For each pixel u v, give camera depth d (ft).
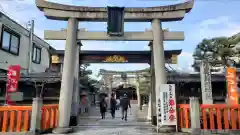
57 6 37.68
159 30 38.37
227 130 33.01
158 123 35.01
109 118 60.23
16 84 39.47
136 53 45.16
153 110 43.27
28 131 31.42
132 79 126.82
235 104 34.27
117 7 38.01
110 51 45.34
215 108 33.91
